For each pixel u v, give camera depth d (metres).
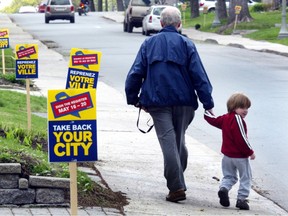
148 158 21.77
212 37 78.19
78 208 15.23
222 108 31.94
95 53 18.09
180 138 17.42
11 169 14.73
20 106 28.98
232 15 85.38
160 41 17.19
